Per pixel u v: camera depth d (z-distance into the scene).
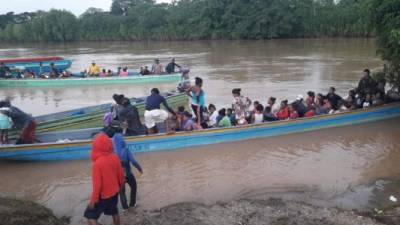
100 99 19.22
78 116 13.20
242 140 12.18
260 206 8.09
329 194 8.73
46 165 10.52
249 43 56.56
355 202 8.33
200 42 64.06
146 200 8.56
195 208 8.06
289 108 13.12
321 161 10.64
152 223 7.45
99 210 6.47
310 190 8.95
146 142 11.09
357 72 24.58
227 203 8.30
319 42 52.19
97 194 6.25
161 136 11.16
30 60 28.08
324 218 7.54
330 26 59.91
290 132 12.73
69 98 19.56
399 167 10.12
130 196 8.17
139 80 22.83
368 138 12.38
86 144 10.71
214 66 29.97
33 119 11.05
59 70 26.48
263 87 20.75
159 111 11.45
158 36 73.62
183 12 73.81
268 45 50.78
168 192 8.98
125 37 76.88
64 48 59.25
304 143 12.02
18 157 10.31
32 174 10.02
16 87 22.30
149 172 10.07
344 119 13.43
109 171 6.42
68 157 10.70
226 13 66.56
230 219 7.58
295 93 19.11
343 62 29.44
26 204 7.72
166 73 23.53
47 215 7.54
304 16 61.56
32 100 19.23
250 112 13.16
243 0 66.12
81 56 43.41
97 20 79.25
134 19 79.00
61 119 12.85
